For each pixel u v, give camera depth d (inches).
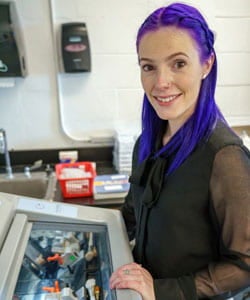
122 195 62.2
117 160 75.4
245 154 29.4
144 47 29.7
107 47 73.2
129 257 34.5
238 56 77.2
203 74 31.2
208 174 29.9
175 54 28.5
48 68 73.1
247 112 82.3
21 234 34.8
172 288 30.2
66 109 76.9
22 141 78.2
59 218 40.6
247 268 29.2
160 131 38.1
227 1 72.5
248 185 28.1
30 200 41.4
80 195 62.7
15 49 65.0
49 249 38.5
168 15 28.4
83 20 70.7
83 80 75.0
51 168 76.2
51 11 68.8
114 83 76.3
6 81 68.7
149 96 32.2
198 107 31.7
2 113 75.2
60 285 34.3
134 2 70.7
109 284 30.9
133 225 43.7
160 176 33.9
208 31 30.3
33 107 75.8
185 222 32.0
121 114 79.1
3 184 70.7
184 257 33.5
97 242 39.6
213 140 30.3
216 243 32.9
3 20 62.9
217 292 30.7
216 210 30.1
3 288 26.7
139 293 28.7
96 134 80.0
